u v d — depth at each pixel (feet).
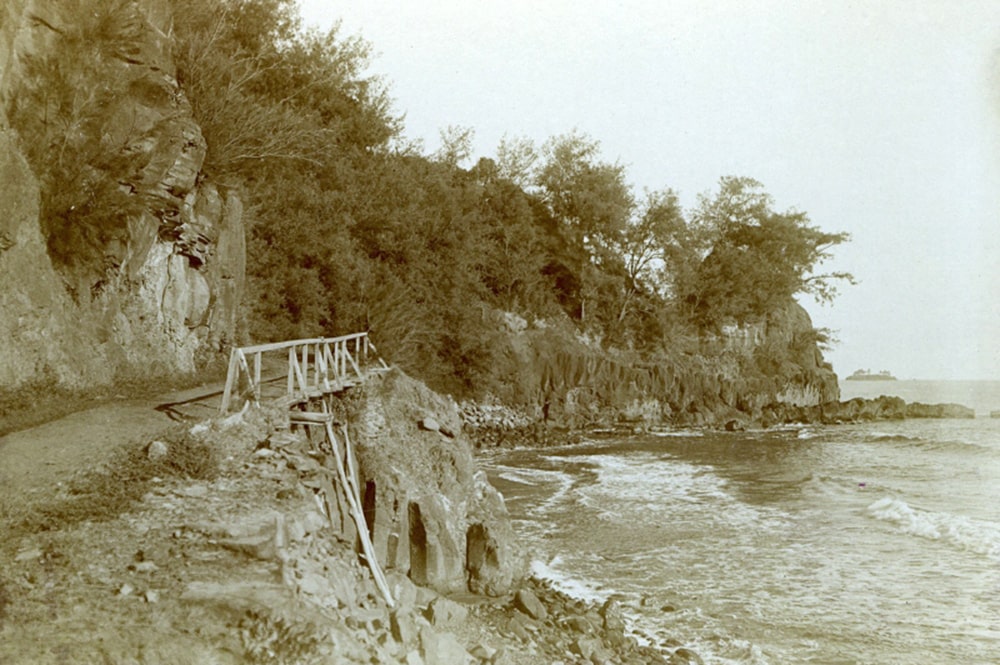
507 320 177.27
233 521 31.60
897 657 41.45
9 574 26.68
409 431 53.52
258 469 38.27
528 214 191.21
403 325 120.67
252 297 93.61
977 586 53.52
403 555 45.70
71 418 46.50
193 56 81.56
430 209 144.36
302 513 34.55
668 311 212.43
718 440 157.07
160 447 37.96
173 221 65.77
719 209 236.63
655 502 84.07
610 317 207.41
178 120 65.10
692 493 90.17
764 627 45.93
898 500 81.46
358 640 27.40
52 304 50.85
